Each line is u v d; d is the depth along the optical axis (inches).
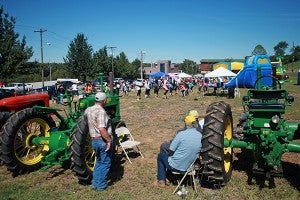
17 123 249.0
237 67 1448.1
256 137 205.2
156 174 243.1
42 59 1711.4
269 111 197.5
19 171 250.4
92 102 285.7
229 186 208.1
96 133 213.6
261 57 842.2
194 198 196.9
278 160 194.4
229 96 932.0
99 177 215.8
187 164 205.0
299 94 931.3
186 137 204.5
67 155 247.0
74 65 2113.7
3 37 1189.1
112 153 227.0
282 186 206.4
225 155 219.0
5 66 1151.6
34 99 331.0
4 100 311.4
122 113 634.8
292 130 215.5
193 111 222.4
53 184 228.5
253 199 190.9
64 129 274.5
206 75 1047.6
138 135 390.9
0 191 217.8
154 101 902.4
